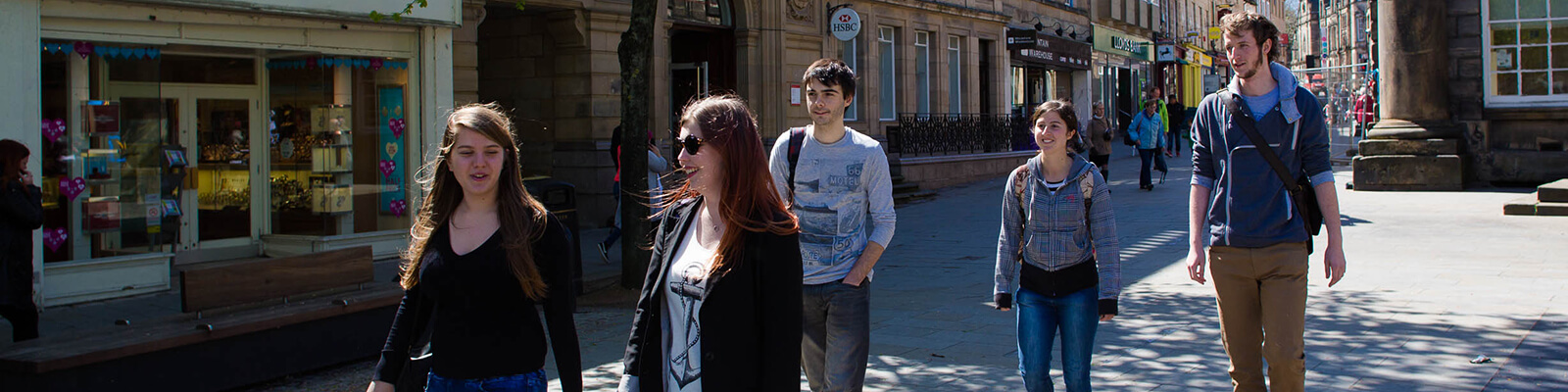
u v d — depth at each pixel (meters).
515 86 15.89
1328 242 4.32
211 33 10.27
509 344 3.44
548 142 15.62
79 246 9.53
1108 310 4.46
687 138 3.31
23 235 6.59
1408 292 8.52
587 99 15.16
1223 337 4.63
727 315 3.25
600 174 15.13
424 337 3.61
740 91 17.88
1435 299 8.19
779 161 4.51
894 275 10.42
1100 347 6.91
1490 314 7.59
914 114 22.44
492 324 3.43
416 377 3.53
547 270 3.45
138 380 5.55
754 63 17.89
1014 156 24.73
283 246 11.86
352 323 6.76
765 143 17.98
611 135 15.40
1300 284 4.36
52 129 9.27
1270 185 4.37
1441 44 17.28
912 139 21.20
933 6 22.75
